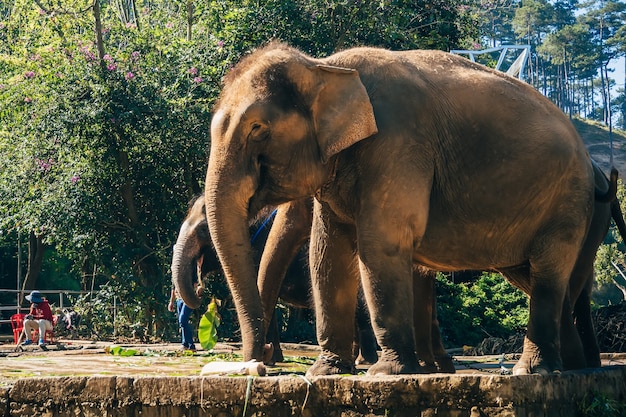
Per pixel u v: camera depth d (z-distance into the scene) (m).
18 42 23.34
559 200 6.83
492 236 6.71
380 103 6.28
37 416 6.08
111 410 5.91
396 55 6.64
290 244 9.13
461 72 6.75
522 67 20.58
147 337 18.95
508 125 6.65
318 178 6.28
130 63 19.75
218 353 11.34
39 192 19.81
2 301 31.86
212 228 6.19
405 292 6.12
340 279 6.82
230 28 18.12
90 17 22.08
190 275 11.02
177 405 5.79
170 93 19.08
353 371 6.96
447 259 6.73
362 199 6.21
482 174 6.56
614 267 45.53
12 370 7.92
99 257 19.69
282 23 18.02
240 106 6.20
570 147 6.87
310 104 6.23
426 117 6.39
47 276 32.78
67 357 10.22
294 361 10.09
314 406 5.60
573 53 114.62
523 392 5.46
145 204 20.12
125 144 19.14
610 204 8.40
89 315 19.36
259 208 6.37
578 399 6.05
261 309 6.20
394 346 6.07
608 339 15.03
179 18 23.38
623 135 99.81
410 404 5.47
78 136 19.19
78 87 19.16
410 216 6.17
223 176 6.17
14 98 19.98
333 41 17.92
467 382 5.42
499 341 17.33
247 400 5.65
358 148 6.24
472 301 20.55
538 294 6.81
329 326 6.86
